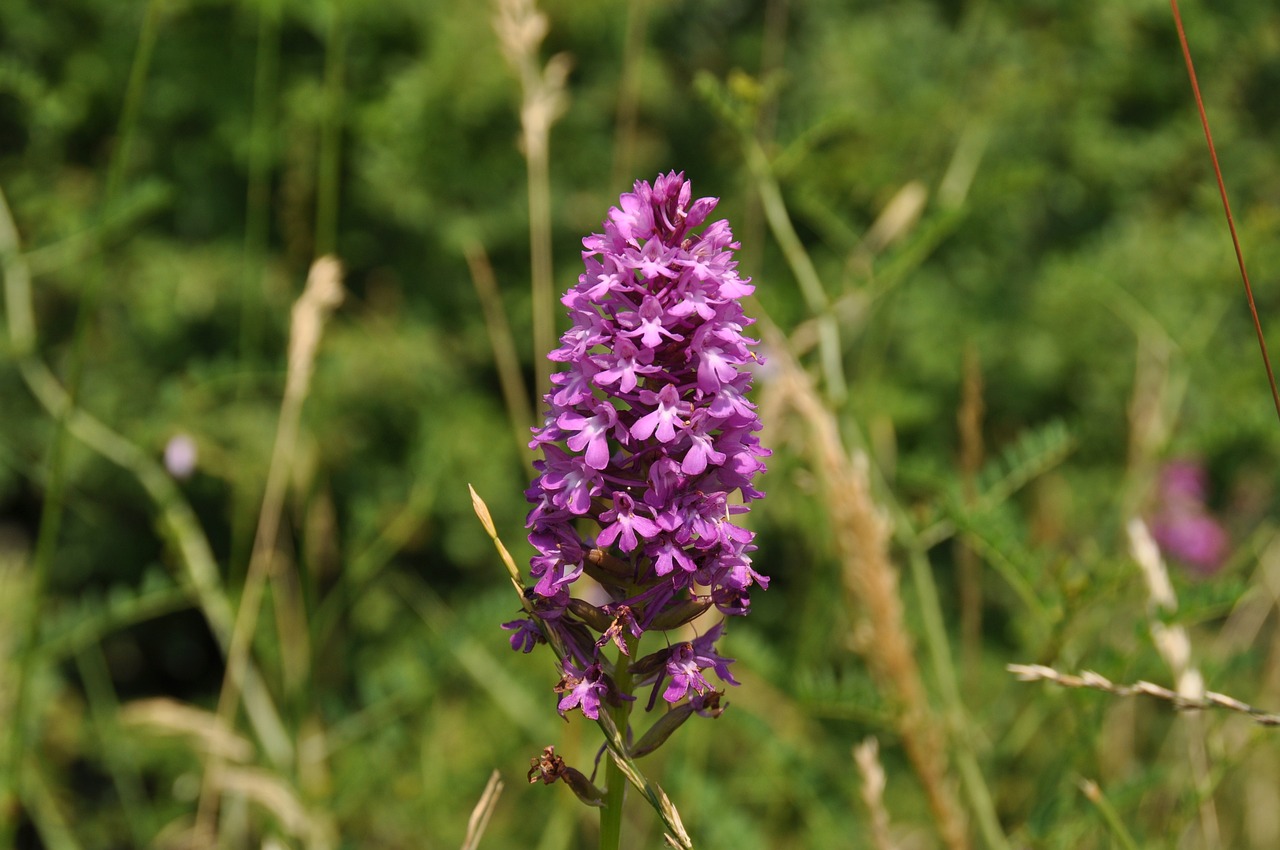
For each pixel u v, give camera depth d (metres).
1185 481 7.89
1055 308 11.85
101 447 5.39
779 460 4.76
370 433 11.27
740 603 2.29
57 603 11.68
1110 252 11.03
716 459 2.16
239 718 6.05
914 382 11.78
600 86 12.27
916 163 9.21
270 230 11.80
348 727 4.90
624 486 2.26
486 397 12.12
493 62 11.54
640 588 2.31
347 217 11.95
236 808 5.38
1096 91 12.46
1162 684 4.02
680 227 2.25
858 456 3.85
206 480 10.35
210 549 11.32
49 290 11.51
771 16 6.15
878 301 6.28
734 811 4.70
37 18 11.47
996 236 12.25
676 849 2.33
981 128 9.01
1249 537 8.09
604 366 2.19
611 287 2.21
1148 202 12.96
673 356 2.25
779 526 9.69
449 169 11.84
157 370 11.57
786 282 11.27
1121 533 5.47
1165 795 5.14
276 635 5.50
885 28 12.06
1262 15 13.15
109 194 4.60
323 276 4.59
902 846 6.32
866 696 3.68
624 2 12.10
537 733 5.14
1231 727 5.06
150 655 12.66
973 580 5.17
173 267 11.24
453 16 11.77
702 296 2.21
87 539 11.67
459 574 11.81
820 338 4.61
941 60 11.80
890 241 4.93
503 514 11.35
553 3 11.88
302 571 4.97
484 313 12.27
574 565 2.28
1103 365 12.04
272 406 10.21
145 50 4.59
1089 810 3.80
